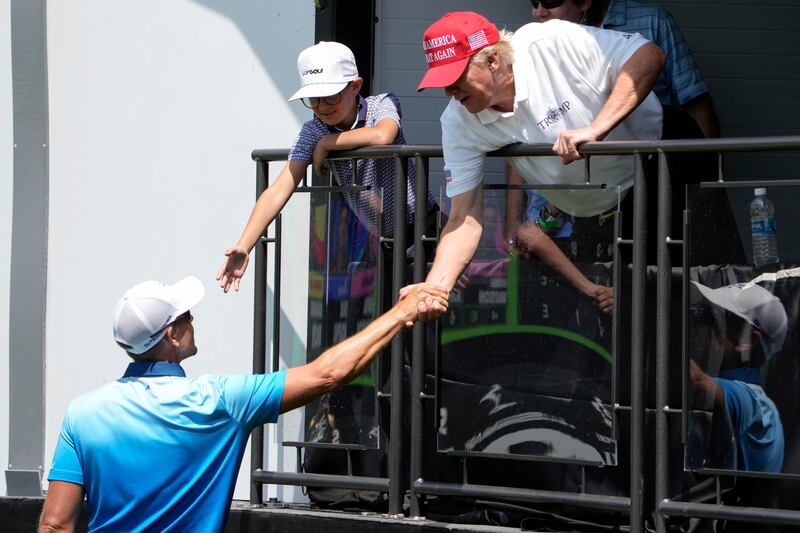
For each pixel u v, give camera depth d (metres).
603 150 16.19
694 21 24.94
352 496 18.80
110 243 22.25
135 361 14.46
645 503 16.53
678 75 21.94
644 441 16.41
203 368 21.69
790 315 15.75
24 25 22.58
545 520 17.27
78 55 22.38
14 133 22.67
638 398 16.30
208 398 14.03
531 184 17.08
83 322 22.34
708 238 16.12
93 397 14.18
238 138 21.66
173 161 21.94
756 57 25.02
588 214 16.84
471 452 17.48
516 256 17.23
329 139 18.17
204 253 21.75
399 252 17.98
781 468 15.74
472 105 16.34
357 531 18.02
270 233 20.55
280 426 19.20
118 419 13.97
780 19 24.97
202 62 21.81
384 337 14.36
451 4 24.34
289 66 21.50
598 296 16.80
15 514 22.14
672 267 16.70
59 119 22.48
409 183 18.36
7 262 22.69
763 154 24.58
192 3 21.84
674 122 18.73
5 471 22.50
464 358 17.56
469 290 17.53
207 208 21.77
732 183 16.05
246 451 21.03
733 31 25.00
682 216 16.94
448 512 18.03
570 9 19.62
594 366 16.83
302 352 19.06
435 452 18.05
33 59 22.55
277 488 20.52
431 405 18.05
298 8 21.48
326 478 18.59
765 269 15.90
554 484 17.28
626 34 16.59
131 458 13.86
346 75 18.20
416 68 24.33
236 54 21.67
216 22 21.75
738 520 15.86
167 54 21.95
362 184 18.45
